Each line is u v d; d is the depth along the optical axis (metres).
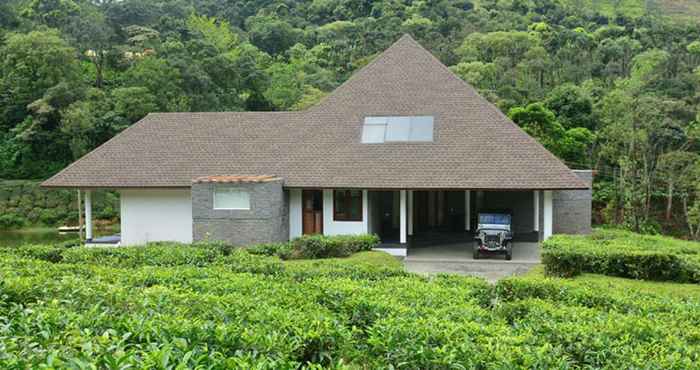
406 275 12.70
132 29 56.53
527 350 6.12
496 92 46.47
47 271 10.86
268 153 23.72
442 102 23.78
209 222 21.33
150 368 4.57
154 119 26.16
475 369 5.79
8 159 44.78
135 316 6.47
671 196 37.81
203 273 11.23
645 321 7.73
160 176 23.19
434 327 6.75
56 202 41.75
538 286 10.74
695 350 6.76
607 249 14.86
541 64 52.03
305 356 6.38
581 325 7.47
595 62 54.38
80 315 6.43
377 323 6.92
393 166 22.09
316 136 23.91
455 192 27.42
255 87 51.94
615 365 6.28
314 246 18.08
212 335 5.89
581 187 20.39
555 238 17.12
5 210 40.72
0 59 47.88
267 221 21.11
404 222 21.77
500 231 20.69
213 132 25.16
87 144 43.53
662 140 38.19
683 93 45.00
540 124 36.84
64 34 53.81
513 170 21.23
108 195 42.84
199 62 49.94
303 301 8.55
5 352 4.95
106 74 53.19
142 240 23.55
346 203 23.02
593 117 41.38
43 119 43.84
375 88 24.70
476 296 10.71
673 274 13.99
